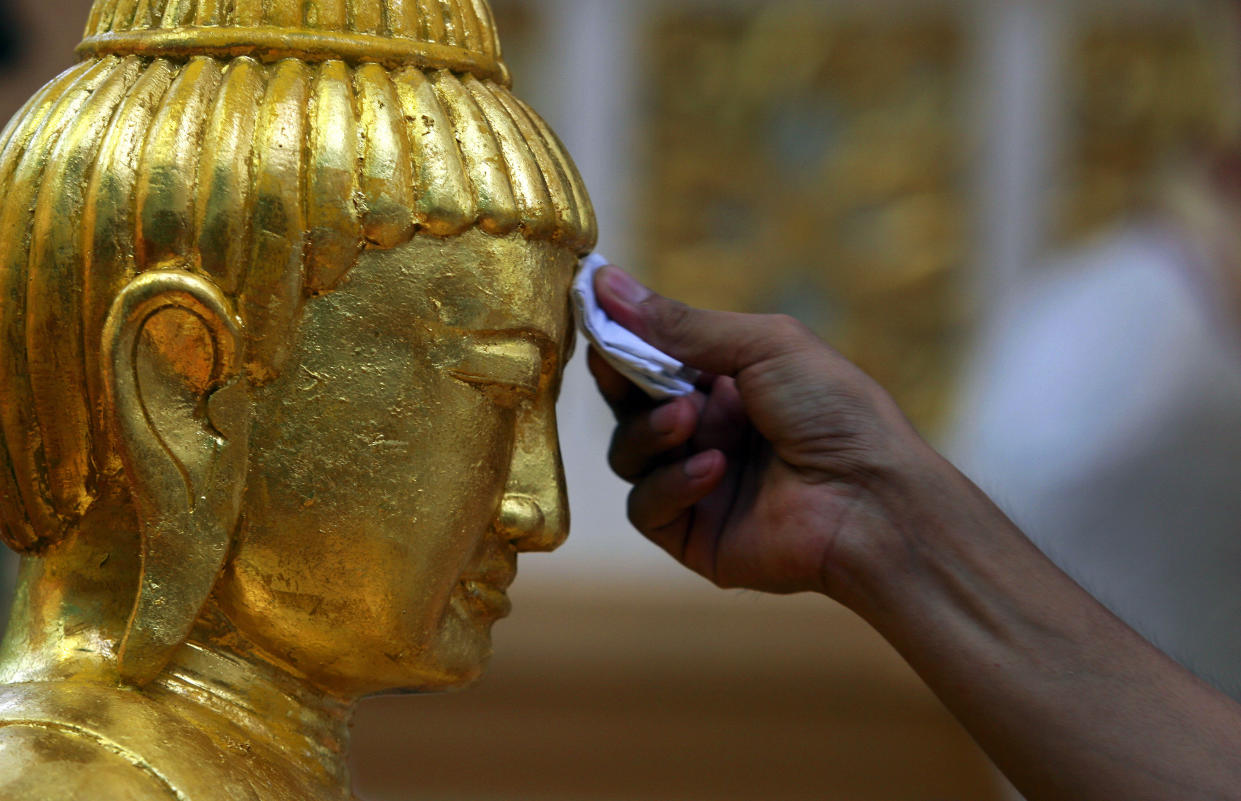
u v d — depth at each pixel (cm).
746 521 190
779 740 458
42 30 351
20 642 146
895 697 458
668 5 523
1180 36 509
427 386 142
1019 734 168
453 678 152
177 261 136
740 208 534
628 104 520
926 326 532
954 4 521
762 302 536
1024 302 293
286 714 145
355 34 145
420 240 142
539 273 149
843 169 533
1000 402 276
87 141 139
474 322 144
